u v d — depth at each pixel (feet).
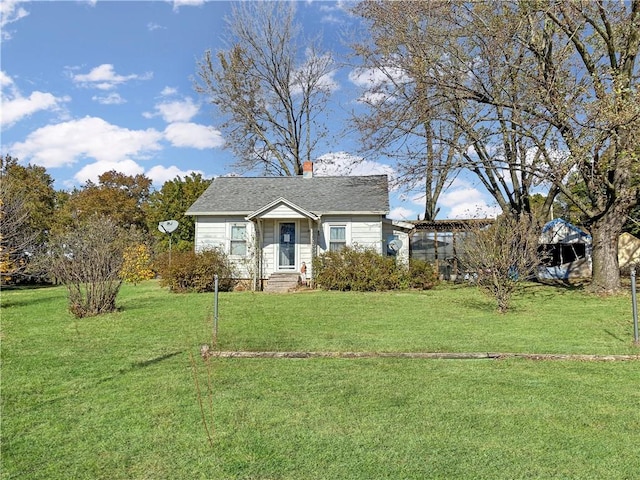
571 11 44.01
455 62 51.72
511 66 46.68
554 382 17.94
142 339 26.61
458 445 12.48
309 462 11.59
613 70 40.52
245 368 20.17
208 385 17.25
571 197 50.06
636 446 12.35
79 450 12.43
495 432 13.30
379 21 53.31
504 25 45.60
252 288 60.64
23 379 18.85
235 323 31.60
